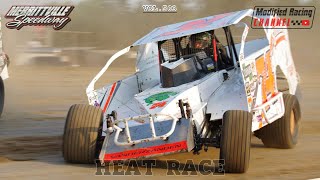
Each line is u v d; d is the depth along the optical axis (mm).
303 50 34938
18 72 26344
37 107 17797
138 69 11695
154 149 9289
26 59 29750
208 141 9750
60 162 10500
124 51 10797
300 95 13875
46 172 9742
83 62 30406
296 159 11070
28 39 33500
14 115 16359
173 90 10461
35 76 25156
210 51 11273
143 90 11664
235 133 9312
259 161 10852
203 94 10414
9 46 31875
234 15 11438
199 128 9945
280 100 11602
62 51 32312
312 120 15875
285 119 11797
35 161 10625
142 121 9789
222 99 10352
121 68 28906
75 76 25406
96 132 9938
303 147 12320
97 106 10523
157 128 9516
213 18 11844
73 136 9930
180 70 10812
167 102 9984
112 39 36906
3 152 11484
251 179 9312
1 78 15602
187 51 11422
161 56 11641
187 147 9172
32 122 15227
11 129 14164
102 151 9531
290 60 13297
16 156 11102
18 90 21312
